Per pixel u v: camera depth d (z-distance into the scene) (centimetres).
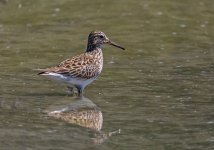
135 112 1969
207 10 3347
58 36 2908
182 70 2430
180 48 2773
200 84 2255
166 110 1989
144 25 3102
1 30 2980
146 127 1847
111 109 1995
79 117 1925
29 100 2072
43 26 3062
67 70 2106
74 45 2773
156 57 2625
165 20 3175
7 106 2011
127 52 2698
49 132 1805
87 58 2169
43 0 3438
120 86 2227
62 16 3212
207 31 3034
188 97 2112
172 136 1783
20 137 1762
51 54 2631
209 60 2578
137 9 3325
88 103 2052
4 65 2462
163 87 2216
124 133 1803
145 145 1720
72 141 1744
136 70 2425
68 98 2100
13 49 2689
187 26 3102
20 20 3134
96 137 1772
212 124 1873
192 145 1723
